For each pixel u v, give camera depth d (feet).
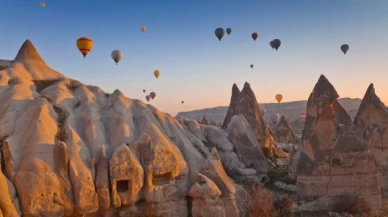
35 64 100.48
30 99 84.89
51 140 74.49
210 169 87.56
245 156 120.57
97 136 81.25
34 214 66.90
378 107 135.95
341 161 103.96
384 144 132.46
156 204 80.53
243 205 91.20
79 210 70.44
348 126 107.04
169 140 90.63
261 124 143.02
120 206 76.95
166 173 83.25
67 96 88.74
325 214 99.76
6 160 69.82
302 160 106.63
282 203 97.81
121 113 87.92
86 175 72.43
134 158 78.28
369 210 102.27
